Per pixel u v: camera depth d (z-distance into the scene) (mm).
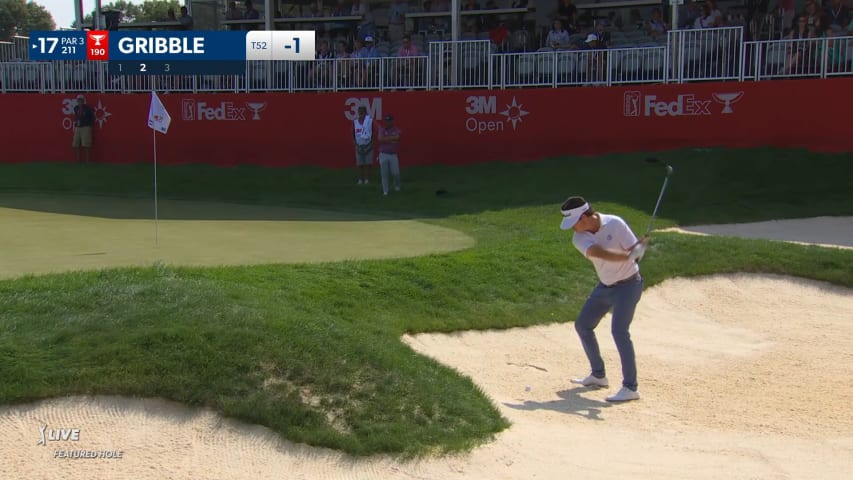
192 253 10383
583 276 10117
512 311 8766
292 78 23219
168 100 23906
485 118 21422
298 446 5105
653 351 8312
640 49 20016
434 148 21906
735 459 5352
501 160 21375
